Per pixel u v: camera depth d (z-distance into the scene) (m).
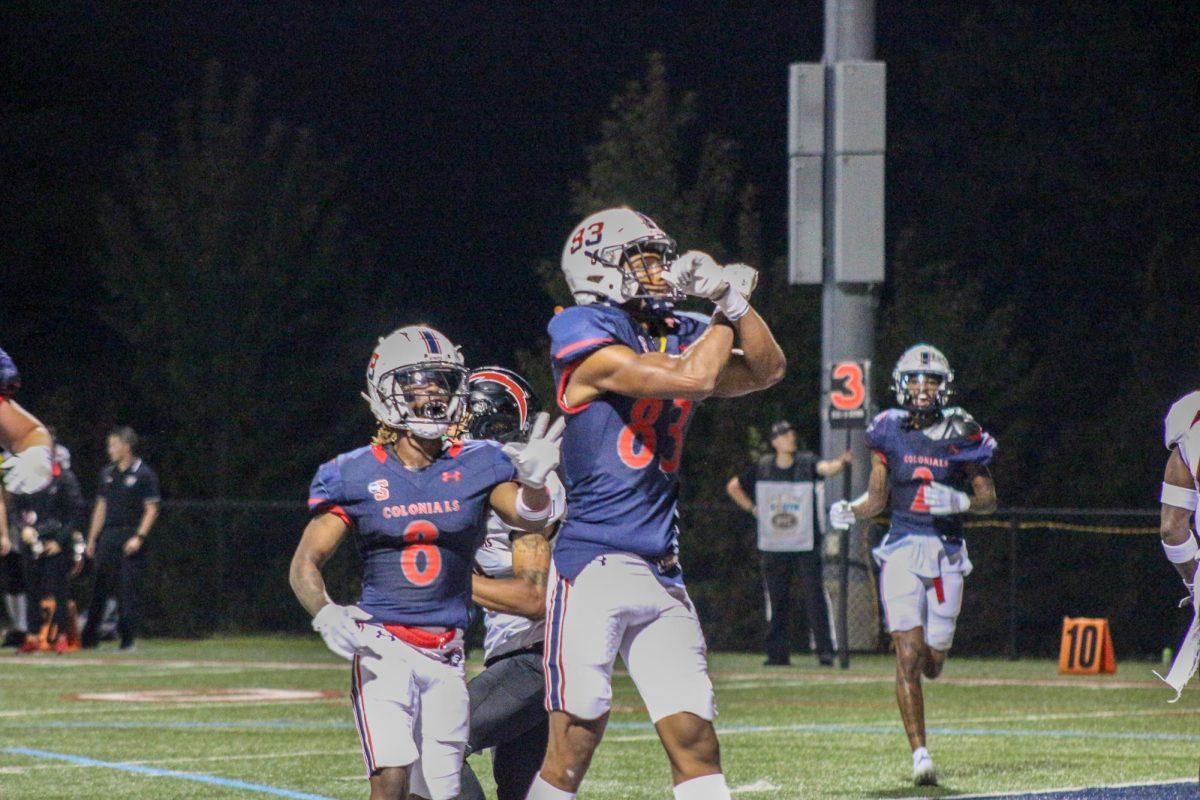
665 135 34.62
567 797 7.82
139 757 14.06
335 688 20.84
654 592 7.77
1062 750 14.47
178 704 18.70
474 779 8.52
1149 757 13.97
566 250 8.16
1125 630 29.86
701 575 30.20
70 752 14.40
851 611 26.38
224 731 16.00
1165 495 9.48
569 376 7.83
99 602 27.78
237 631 32.81
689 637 7.80
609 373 7.68
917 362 13.18
